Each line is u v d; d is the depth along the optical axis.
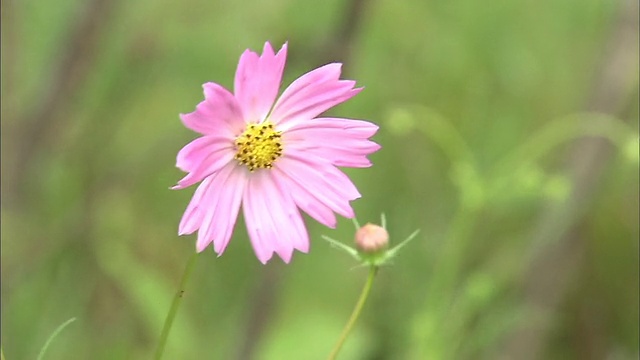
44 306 1.07
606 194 1.23
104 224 1.13
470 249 1.18
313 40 0.96
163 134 1.21
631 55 1.07
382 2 1.15
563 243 1.09
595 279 1.23
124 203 1.17
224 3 1.08
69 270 1.10
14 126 1.03
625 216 1.24
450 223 1.16
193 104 1.17
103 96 1.12
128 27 1.09
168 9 1.09
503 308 1.08
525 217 1.19
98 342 1.09
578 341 1.23
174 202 1.22
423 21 1.18
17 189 1.02
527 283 1.10
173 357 1.03
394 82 1.20
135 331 1.11
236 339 1.02
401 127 0.98
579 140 1.08
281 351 1.04
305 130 0.75
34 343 1.04
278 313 1.09
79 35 1.00
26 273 1.05
